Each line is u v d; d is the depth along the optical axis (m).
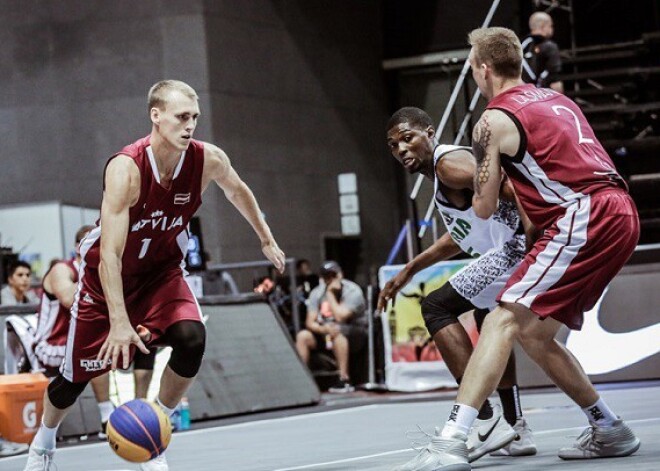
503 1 17.89
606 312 9.52
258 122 16.88
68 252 14.52
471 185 4.40
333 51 18.06
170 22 16.33
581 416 6.58
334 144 17.95
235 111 16.59
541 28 12.83
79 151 16.47
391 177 18.72
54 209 14.39
